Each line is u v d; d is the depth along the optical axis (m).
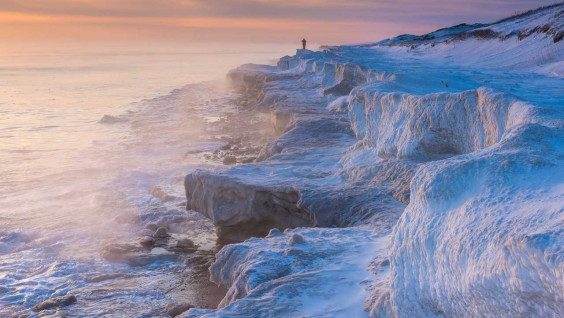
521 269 3.78
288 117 25.86
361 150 15.26
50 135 32.53
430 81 18.02
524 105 9.41
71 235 14.55
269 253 8.16
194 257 12.70
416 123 12.30
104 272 12.02
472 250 4.39
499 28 47.59
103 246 13.69
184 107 44.28
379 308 5.69
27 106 48.59
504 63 35.25
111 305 10.10
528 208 4.39
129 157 24.78
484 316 4.19
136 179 20.30
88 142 29.69
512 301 3.88
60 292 10.95
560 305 3.50
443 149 11.96
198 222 15.22
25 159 25.39
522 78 23.12
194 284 11.17
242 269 7.95
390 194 11.55
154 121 36.81
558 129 6.36
